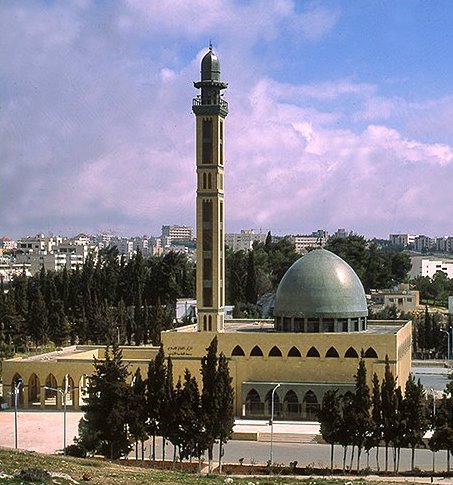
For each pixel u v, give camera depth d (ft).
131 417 313.73
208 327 454.40
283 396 424.87
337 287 454.81
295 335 430.20
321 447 365.81
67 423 409.08
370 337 423.23
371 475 305.32
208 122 456.04
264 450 359.25
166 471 283.79
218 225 455.22
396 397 315.78
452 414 313.12
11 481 210.59
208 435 310.04
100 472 252.01
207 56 459.32
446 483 286.05
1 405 453.58
